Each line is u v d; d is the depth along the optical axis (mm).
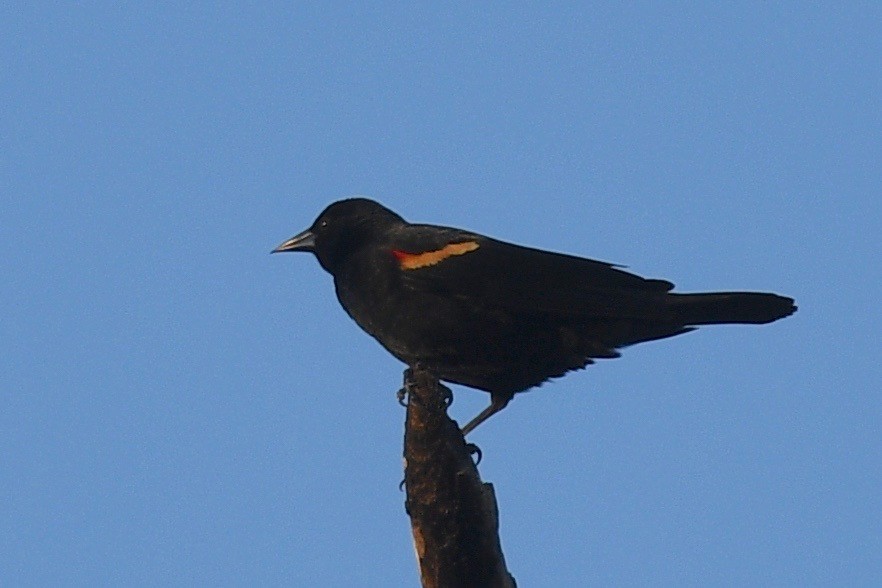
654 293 12352
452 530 8469
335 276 13055
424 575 8602
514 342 12297
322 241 13445
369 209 13422
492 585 8594
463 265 12250
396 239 12719
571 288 12242
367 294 12547
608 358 12617
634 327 12422
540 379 12664
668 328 12484
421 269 12297
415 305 12312
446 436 8461
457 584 8562
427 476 8438
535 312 12188
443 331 12289
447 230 12898
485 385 12703
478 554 8547
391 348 12750
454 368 12602
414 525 8547
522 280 12203
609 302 12172
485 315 12203
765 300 12188
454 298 12219
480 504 8555
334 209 13500
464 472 8500
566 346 12383
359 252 12750
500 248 12469
